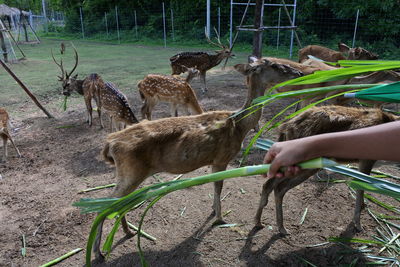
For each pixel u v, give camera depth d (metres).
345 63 1.55
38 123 7.18
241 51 19.55
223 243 3.34
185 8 26.77
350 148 1.02
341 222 3.62
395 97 1.12
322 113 3.25
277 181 3.31
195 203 4.05
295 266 3.02
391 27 17.86
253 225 3.61
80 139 6.28
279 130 3.48
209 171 4.89
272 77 3.77
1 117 5.26
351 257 3.10
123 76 12.11
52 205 4.08
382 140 0.96
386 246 3.18
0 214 3.91
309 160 1.11
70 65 14.82
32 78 11.95
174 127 3.21
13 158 5.47
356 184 1.21
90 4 31.17
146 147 3.05
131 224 3.66
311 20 21.28
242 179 4.62
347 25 20.12
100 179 4.72
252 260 3.10
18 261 3.17
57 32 33.94
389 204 3.94
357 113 3.33
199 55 9.43
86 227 3.67
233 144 3.45
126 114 5.63
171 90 6.28
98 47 22.66
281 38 20.97
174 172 3.36
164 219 3.75
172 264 3.09
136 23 27.69
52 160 5.38
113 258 3.17
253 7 24.72
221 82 10.90
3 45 15.38
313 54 10.09
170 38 26.14
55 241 3.45
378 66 1.28
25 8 32.62
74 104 8.68
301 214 3.77
